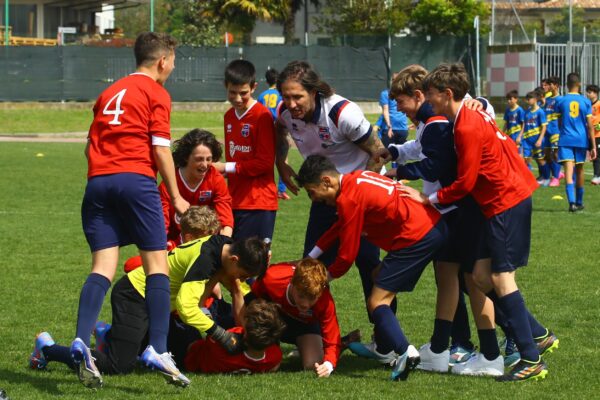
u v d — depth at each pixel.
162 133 6.11
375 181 6.27
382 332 6.24
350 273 10.06
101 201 6.01
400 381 6.21
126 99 6.06
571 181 15.05
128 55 39.75
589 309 8.38
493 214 6.14
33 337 7.30
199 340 6.61
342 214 6.23
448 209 6.43
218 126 36.09
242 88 7.94
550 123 19.08
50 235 12.47
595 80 36.31
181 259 6.42
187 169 7.61
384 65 41.50
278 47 40.50
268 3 53.41
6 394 5.67
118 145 6.02
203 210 6.89
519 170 6.25
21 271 10.04
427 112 6.47
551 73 37.19
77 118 37.09
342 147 7.27
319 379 6.25
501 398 5.79
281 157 8.26
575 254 11.13
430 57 42.56
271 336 6.20
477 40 40.22
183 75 40.28
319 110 7.12
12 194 16.88
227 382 6.14
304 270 6.16
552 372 6.42
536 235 12.54
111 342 6.30
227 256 6.36
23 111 37.44
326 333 6.45
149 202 6.02
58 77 39.00
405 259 6.26
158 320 5.91
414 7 50.56
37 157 24.33
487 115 6.31
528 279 9.72
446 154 6.26
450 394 5.89
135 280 6.44
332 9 52.97
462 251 6.45
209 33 47.12
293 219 14.09
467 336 6.88
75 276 9.80
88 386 5.64
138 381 6.13
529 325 6.23
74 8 51.91
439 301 6.57
